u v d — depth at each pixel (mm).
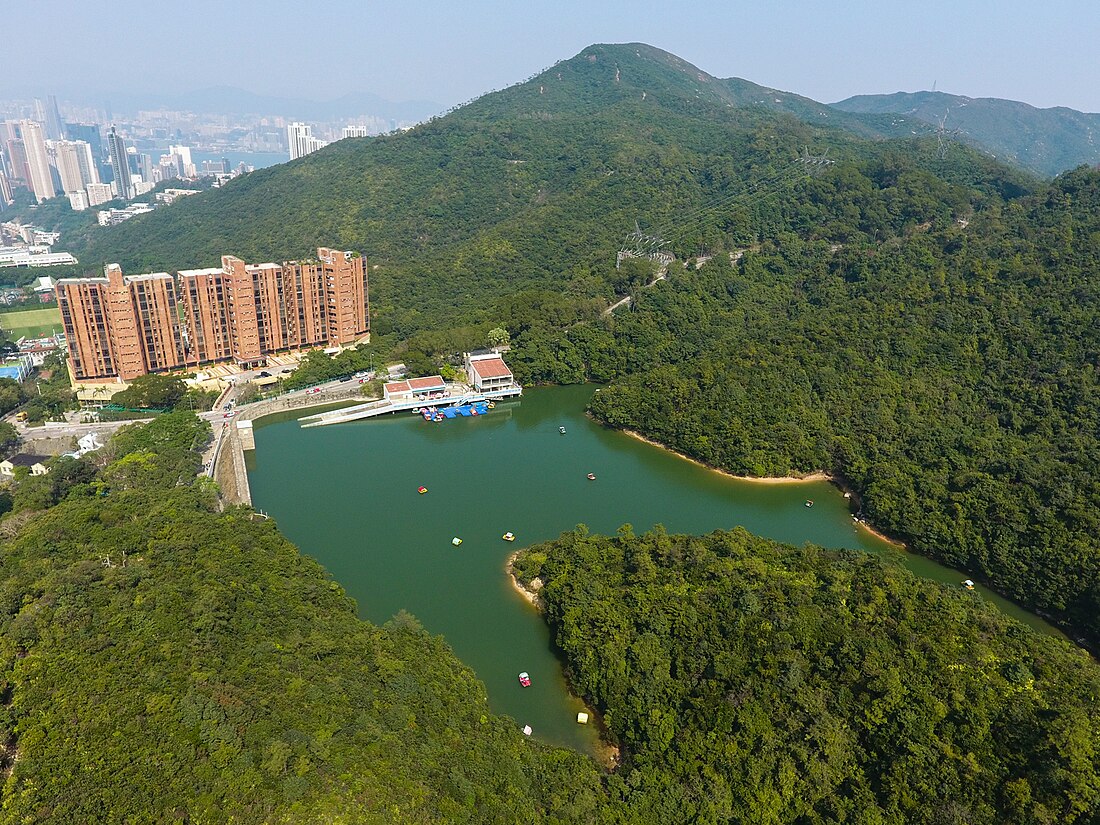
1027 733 90438
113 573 106625
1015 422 188625
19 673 85625
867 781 92375
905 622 110812
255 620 103375
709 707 102062
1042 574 141375
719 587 123438
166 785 73875
